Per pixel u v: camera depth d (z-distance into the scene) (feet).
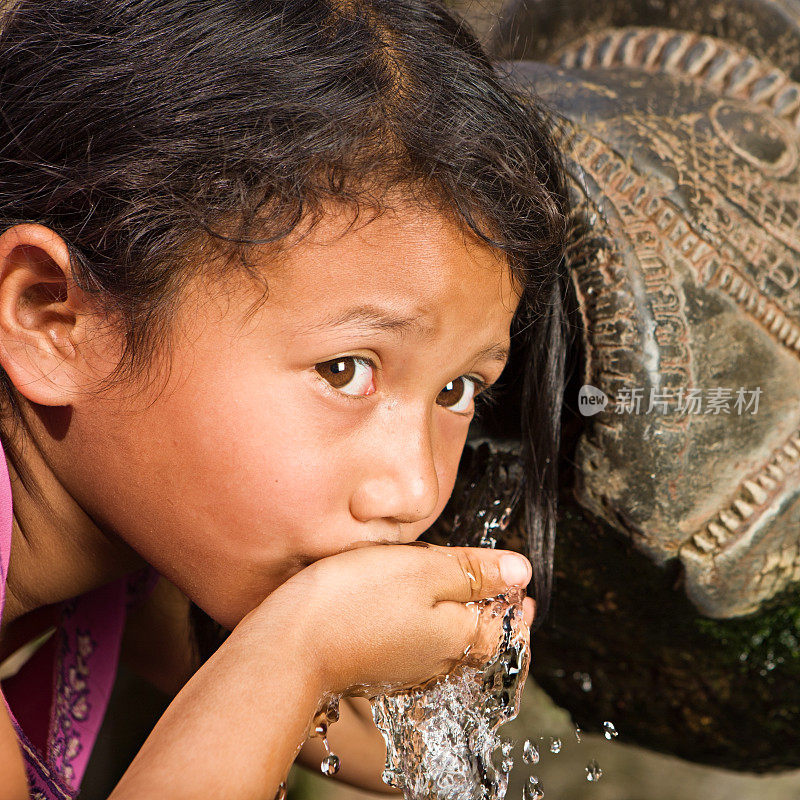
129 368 9.01
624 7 12.70
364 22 9.36
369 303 8.63
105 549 11.03
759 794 17.34
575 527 11.96
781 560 11.32
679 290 10.77
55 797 11.18
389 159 8.60
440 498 10.07
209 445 8.93
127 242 8.79
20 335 9.16
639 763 17.81
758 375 10.93
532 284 10.17
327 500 9.01
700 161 11.18
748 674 12.50
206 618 13.91
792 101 11.77
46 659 12.84
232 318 8.68
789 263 10.93
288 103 8.66
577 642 13.35
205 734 7.26
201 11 9.20
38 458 10.16
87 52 9.29
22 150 9.37
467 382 10.23
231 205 8.50
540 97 11.36
